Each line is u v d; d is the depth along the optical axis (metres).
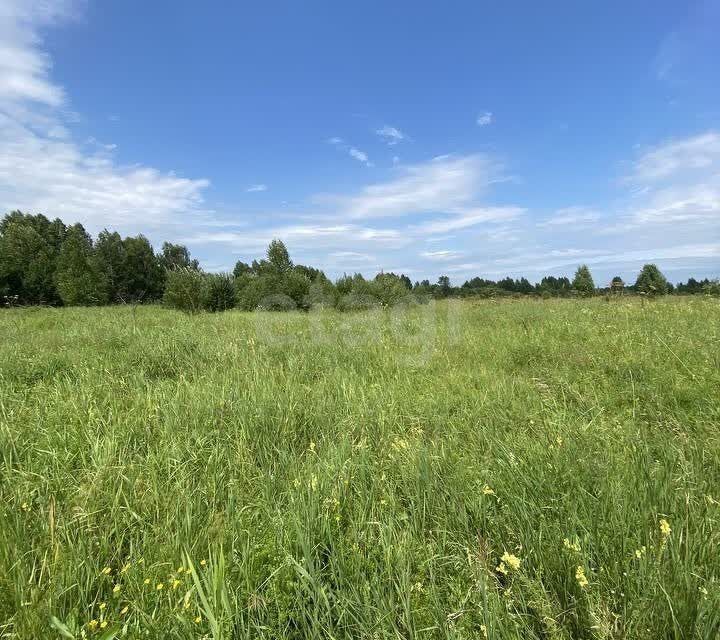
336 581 1.80
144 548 2.11
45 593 1.81
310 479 2.46
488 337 7.21
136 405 3.83
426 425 3.58
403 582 1.75
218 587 1.67
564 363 5.12
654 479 2.22
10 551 2.00
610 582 1.70
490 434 3.20
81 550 2.05
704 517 1.97
